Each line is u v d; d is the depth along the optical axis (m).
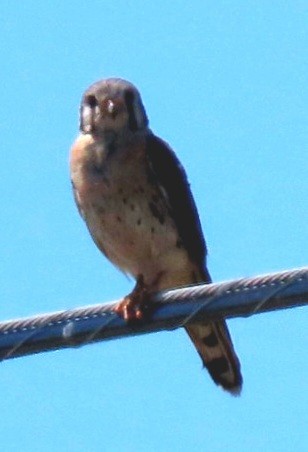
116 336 10.58
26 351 10.40
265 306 9.91
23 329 10.34
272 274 9.87
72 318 10.41
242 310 10.02
